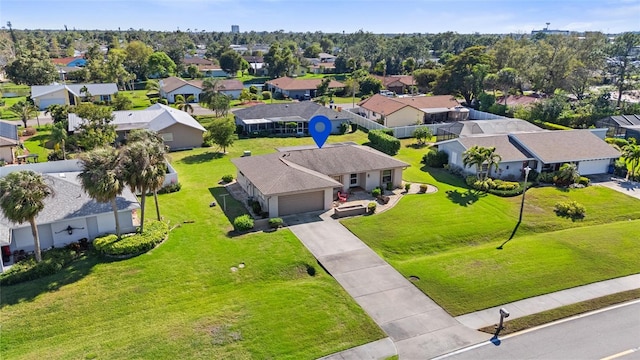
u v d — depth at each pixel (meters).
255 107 69.75
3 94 103.50
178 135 58.00
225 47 184.88
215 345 20.45
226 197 39.62
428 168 49.53
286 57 142.62
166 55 137.88
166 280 25.94
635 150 44.59
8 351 20.27
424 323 22.48
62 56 191.38
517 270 27.59
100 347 20.30
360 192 41.06
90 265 27.42
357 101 102.25
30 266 26.41
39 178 26.36
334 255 29.33
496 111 76.81
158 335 21.11
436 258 29.16
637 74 89.31
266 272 27.08
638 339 21.33
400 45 162.38
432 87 95.25
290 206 35.78
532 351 20.45
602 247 30.84
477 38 194.75
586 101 79.19
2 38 196.00
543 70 88.62
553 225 34.88
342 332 21.56
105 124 55.38
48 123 71.38
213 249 29.62
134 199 32.66
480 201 38.84
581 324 22.50
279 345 20.53
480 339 21.31
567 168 42.75
